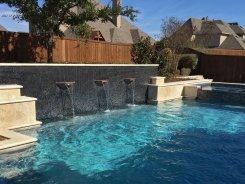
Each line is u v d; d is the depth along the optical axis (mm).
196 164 8125
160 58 20562
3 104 9562
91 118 12859
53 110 12367
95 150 8922
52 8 13758
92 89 14164
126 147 9344
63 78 12688
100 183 6824
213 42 62500
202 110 15648
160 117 13688
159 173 7480
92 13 14820
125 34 44219
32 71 11477
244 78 25547
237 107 16672
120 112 14422
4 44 14398
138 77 16891
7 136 8609
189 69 26703
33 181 6688
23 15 13766
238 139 10539
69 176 7074
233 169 7848
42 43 15977
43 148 8742
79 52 18625
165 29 40594
